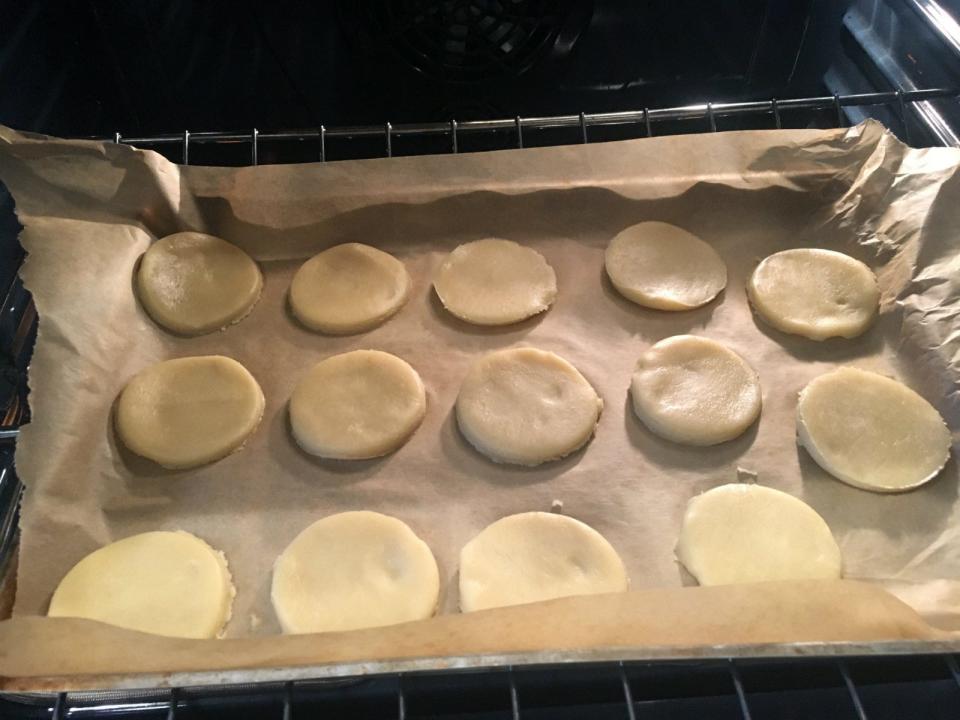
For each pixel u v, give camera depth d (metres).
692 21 1.69
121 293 1.34
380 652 0.86
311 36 1.70
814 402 1.25
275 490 1.21
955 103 1.52
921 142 1.58
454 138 1.49
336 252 1.47
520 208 1.48
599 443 1.25
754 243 1.48
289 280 1.47
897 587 1.05
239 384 1.30
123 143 1.41
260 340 1.39
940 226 1.33
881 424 1.22
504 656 0.84
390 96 1.78
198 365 1.32
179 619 1.05
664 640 0.86
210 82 1.76
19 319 1.38
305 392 1.29
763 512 1.13
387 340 1.39
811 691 1.00
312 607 1.07
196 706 1.00
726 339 1.37
